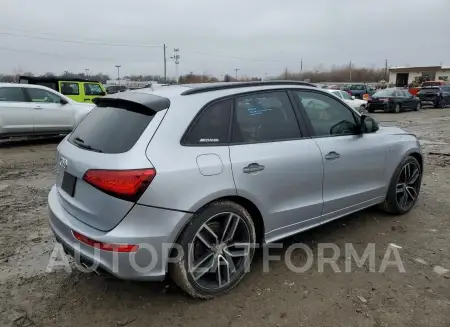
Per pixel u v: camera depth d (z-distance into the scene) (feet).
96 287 10.45
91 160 8.98
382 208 15.42
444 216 15.48
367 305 9.59
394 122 57.41
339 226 14.43
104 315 9.29
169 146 8.96
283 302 9.75
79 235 8.95
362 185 13.47
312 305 9.62
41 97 34.78
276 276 10.96
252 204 10.23
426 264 11.62
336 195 12.49
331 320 9.05
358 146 13.07
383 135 14.34
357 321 9.01
